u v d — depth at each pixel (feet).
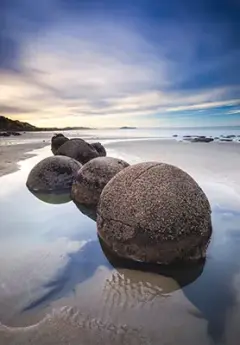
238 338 8.46
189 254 12.02
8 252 13.61
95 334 8.45
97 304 9.85
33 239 15.08
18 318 9.09
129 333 8.53
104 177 20.26
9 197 22.82
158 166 13.21
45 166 24.45
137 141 96.22
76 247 14.10
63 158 25.25
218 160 41.01
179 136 132.67
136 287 10.83
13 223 17.44
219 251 13.66
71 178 24.38
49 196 23.29
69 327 8.72
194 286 10.96
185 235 11.83
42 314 9.30
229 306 9.85
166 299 10.19
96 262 12.60
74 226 16.94
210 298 10.26
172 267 11.91
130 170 13.43
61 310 9.50
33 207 20.51
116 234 12.50
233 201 20.88
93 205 20.31
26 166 37.63
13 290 10.61
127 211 12.23
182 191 12.33
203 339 8.39
